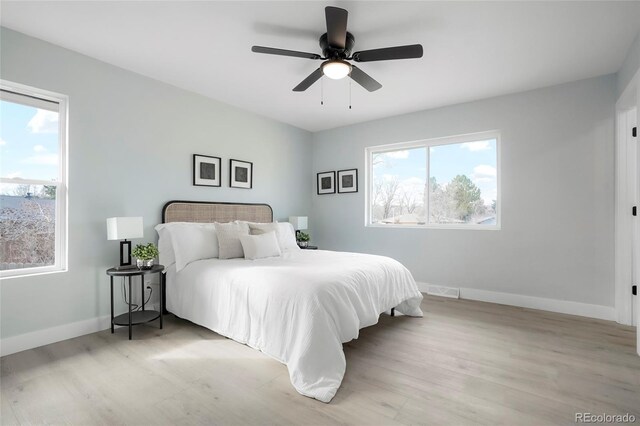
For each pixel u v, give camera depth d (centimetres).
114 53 280
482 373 211
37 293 254
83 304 279
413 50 216
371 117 465
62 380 201
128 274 265
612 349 248
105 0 208
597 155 324
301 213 528
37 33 248
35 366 219
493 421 162
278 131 486
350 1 207
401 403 177
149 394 185
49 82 261
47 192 268
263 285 238
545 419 163
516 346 254
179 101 357
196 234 326
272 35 250
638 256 239
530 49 269
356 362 227
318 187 544
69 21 232
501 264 379
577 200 334
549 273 350
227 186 412
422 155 449
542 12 218
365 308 242
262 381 200
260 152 457
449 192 426
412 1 207
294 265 277
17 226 254
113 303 288
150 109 331
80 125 279
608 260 320
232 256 329
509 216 373
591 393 187
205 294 281
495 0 206
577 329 291
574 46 264
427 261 432
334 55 234
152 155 333
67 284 270
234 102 405
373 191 494
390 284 290
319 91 366
